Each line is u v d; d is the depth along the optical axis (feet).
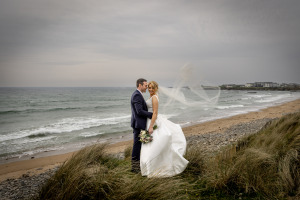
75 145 32.04
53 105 118.42
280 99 146.92
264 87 523.70
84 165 10.87
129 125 48.70
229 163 11.45
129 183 9.20
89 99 180.75
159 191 8.83
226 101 131.34
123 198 8.32
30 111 84.99
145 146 11.52
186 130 42.45
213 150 18.57
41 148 30.50
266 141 15.94
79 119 60.80
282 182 9.66
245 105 99.35
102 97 214.69
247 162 10.80
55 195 8.50
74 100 166.20
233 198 9.08
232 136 30.76
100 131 42.16
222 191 9.69
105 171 10.46
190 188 10.10
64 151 28.91
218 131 39.52
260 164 11.14
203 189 9.96
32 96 218.59
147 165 11.02
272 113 65.77
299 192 8.84
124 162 14.34
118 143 32.63
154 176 10.21
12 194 13.00
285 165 10.66
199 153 13.29
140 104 11.72
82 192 8.34
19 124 52.44
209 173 11.03
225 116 61.46
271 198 8.82
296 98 157.99
